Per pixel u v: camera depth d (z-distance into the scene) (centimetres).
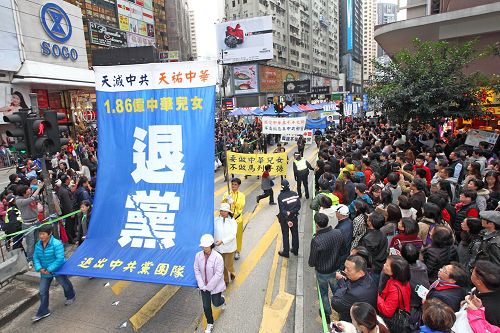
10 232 752
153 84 605
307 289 607
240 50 6303
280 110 2294
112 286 653
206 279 490
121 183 609
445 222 503
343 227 505
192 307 573
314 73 9350
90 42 6178
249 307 562
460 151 903
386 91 1171
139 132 608
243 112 3241
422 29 1673
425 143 1291
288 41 7888
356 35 14138
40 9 2373
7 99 2142
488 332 271
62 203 841
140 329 519
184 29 11156
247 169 1180
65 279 583
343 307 362
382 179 900
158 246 558
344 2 12631
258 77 6431
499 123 1296
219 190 1354
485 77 1143
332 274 480
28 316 570
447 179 714
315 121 2445
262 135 2180
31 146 638
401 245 421
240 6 6812
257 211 1073
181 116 593
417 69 1142
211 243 478
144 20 7794
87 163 1236
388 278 370
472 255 436
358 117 3547
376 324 275
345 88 12375
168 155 593
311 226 916
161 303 589
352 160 917
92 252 570
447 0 1930
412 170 810
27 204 741
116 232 588
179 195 580
